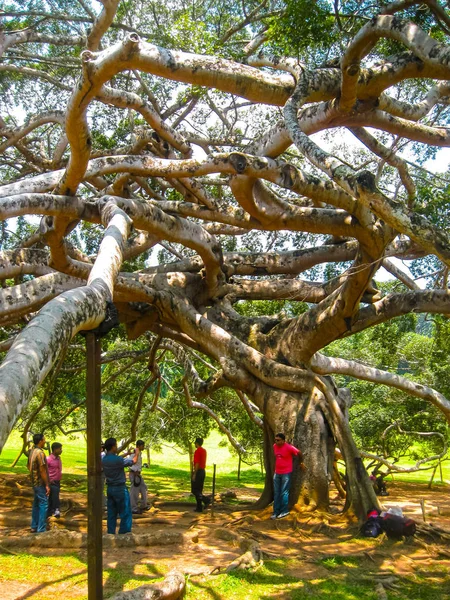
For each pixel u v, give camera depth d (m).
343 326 11.88
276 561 8.36
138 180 12.88
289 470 11.53
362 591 7.31
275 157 10.26
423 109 9.70
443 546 9.55
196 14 17.27
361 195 6.53
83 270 11.03
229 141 16.06
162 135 11.48
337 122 9.42
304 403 12.27
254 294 14.15
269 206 10.38
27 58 16.78
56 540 8.92
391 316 12.55
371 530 9.91
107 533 9.68
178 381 24.09
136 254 12.72
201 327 12.67
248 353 12.36
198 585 7.21
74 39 15.59
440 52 7.11
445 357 21.25
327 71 8.88
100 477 5.29
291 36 9.68
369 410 23.05
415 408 22.33
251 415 18.30
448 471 29.91
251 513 12.20
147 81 17.77
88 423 5.13
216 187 17.83
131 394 24.27
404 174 12.09
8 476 18.97
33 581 7.33
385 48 11.38
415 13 9.76
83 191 19.42
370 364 22.56
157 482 22.70
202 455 13.41
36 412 18.98
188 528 10.76
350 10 10.70
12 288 11.33
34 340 3.41
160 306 12.94
